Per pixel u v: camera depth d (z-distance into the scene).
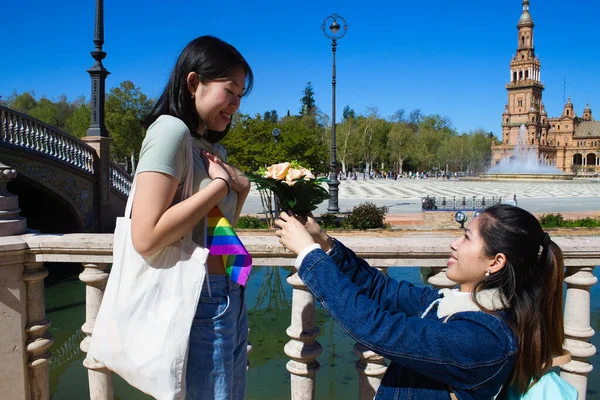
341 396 5.68
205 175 1.89
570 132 122.94
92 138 16.56
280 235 1.82
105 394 2.93
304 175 1.94
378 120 89.06
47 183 14.19
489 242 1.64
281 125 20.00
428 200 20.61
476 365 1.48
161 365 1.77
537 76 106.75
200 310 1.89
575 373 2.83
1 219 2.92
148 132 1.80
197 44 1.92
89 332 2.90
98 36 16.38
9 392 2.79
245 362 2.17
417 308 2.01
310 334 2.78
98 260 2.82
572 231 17.03
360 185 55.31
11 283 2.77
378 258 2.82
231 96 1.94
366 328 1.54
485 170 104.31
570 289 2.85
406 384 1.67
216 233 1.91
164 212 1.71
